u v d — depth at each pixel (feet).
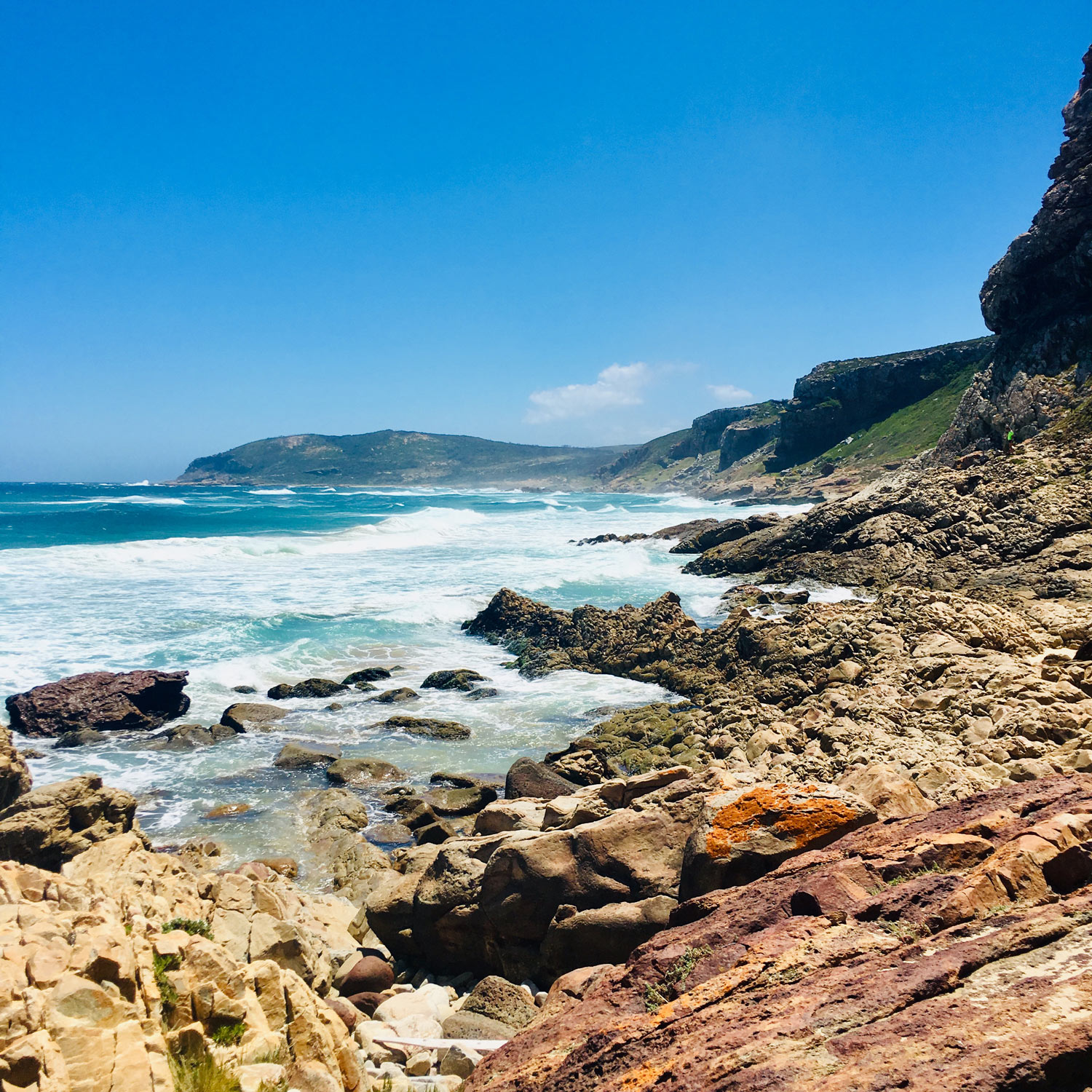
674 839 28.53
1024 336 152.66
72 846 35.14
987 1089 10.11
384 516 265.13
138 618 91.97
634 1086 13.14
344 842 44.19
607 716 64.85
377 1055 22.80
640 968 18.15
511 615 92.38
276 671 77.15
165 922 22.11
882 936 15.29
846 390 350.43
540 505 348.59
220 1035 16.87
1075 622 59.93
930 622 60.90
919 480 124.16
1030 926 13.38
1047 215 151.33
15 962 14.76
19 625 87.25
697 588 112.78
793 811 24.18
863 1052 11.43
